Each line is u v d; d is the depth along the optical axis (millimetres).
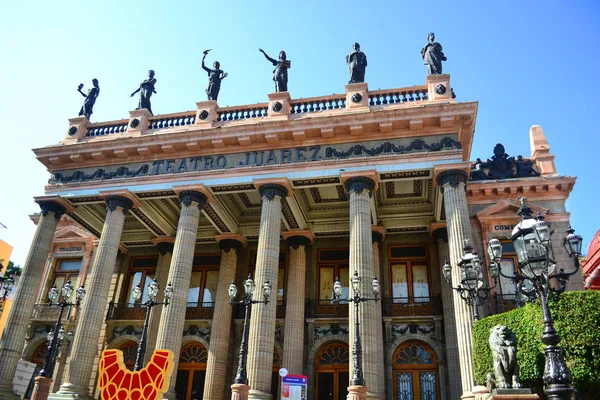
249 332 22953
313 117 25688
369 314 21359
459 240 22016
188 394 28844
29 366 25375
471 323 20156
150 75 31969
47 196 28359
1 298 27094
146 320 19688
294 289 28359
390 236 30672
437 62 27203
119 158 28688
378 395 20047
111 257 26203
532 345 16422
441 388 25641
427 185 28516
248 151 26953
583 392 16188
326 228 30562
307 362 27516
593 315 15812
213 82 29875
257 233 31719
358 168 24672
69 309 31344
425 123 24750
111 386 17766
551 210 27125
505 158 29156
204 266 32812
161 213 31078
